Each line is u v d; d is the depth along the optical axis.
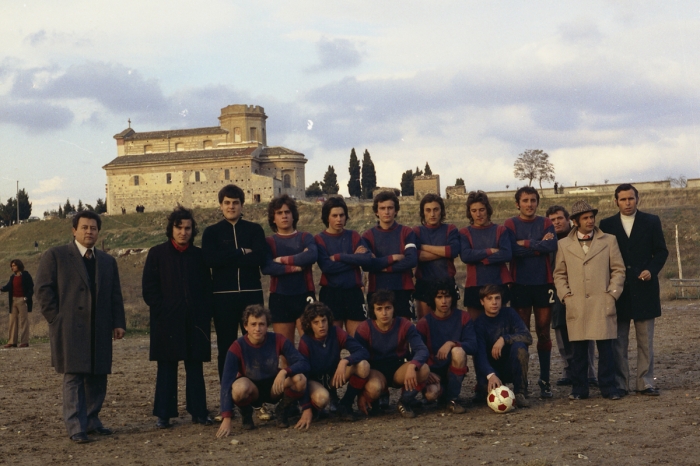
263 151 100.06
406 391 8.37
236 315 8.73
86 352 8.08
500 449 6.58
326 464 6.38
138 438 7.96
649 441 6.58
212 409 9.56
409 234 9.24
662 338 14.73
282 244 9.07
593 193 62.94
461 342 8.63
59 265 8.21
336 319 8.95
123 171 98.56
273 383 7.91
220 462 6.67
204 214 85.88
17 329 19.25
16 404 10.30
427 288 8.79
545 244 9.17
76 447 7.60
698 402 8.25
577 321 8.87
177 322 8.43
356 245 9.16
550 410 8.33
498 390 8.38
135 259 59.84
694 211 50.16
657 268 8.98
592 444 6.59
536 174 80.44
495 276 9.22
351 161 122.69
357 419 8.41
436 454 6.52
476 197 9.30
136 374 13.14
